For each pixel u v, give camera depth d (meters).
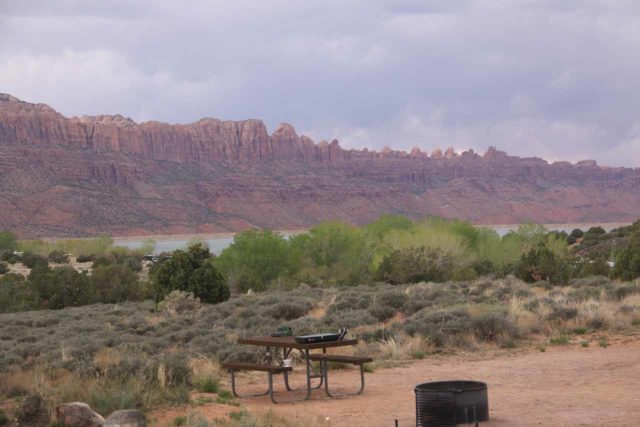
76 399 11.73
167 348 19.05
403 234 64.00
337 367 15.85
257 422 9.75
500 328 19.14
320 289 41.53
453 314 20.75
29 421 10.45
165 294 37.56
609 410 10.17
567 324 20.33
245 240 57.03
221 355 16.41
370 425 9.95
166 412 11.21
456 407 9.41
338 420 10.37
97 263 97.56
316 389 13.25
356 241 61.53
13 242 133.12
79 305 44.34
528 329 19.89
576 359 15.61
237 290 53.66
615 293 26.28
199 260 38.62
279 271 56.53
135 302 43.25
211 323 25.42
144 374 12.89
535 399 11.25
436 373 14.72
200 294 37.47
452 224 68.38
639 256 35.94
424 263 46.75
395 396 12.20
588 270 40.78
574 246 87.06
